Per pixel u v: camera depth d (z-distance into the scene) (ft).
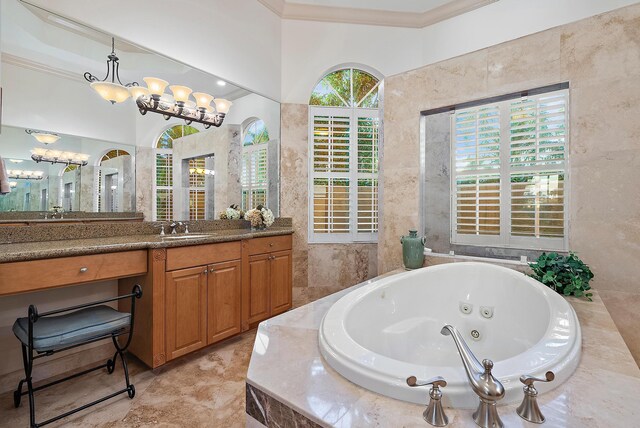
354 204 10.95
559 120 7.47
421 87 7.55
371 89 11.15
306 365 2.93
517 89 6.30
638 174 5.20
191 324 6.37
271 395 2.53
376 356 2.80
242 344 7.31
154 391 5.39
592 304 4.77
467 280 6.19
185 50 7.99
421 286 6.09
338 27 10.71
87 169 6.48
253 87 9.66
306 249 10.55
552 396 2.45
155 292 5.77
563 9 8.73
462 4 9.96
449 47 10.37
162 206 7.77
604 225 5.48
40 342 4.15
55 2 5.88
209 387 5.53
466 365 2.44
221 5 8.78
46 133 5.92
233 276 7.34
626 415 2.22
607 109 5.42
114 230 6.92
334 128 10.92
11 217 5.53
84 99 6.42
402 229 7.90
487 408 2.16
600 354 3.15
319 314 4.27
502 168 8.39
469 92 6.88
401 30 10.84
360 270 10.75
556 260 5.52
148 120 7.45
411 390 2.38
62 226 6.12
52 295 5.88
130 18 6.96
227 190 9.15
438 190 9.21
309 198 10.78
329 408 2.32
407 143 7.79
